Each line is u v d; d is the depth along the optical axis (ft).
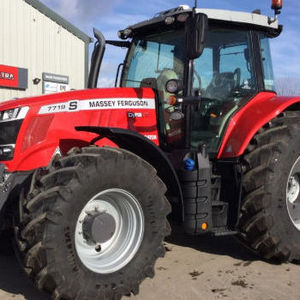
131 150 11.85
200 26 11.00
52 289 9.30
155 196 10.68
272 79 14.88
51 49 42.06
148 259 10.57
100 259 10.24
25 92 39.96
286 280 11.62
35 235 9.12
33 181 10.00
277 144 12.53
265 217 12.29
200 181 11.72
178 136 12.80
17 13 38.29
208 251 13.99
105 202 10.50
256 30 14.08
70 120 11.79
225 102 13.55
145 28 14.11
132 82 14.55
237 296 10.53
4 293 10.73
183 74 12.53
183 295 10.58
